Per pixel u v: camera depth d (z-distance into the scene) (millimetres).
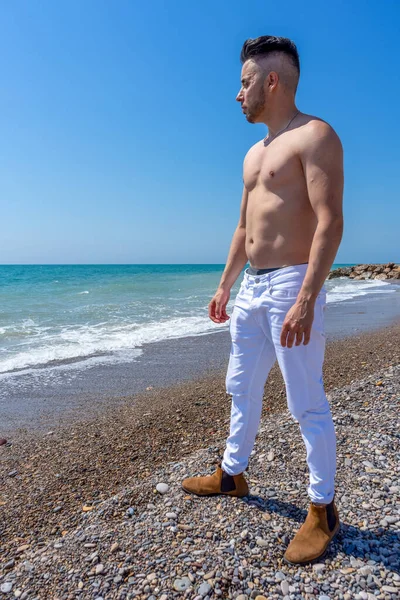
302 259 1988
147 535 2152
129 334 8805
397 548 1987
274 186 2002
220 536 2113
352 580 1814
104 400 4758
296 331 1836
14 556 2160
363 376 5102
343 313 11672
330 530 2016
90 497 2719
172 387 5203
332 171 1825
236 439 2369
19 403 4703
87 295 18922
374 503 2338
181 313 12172
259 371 2244
